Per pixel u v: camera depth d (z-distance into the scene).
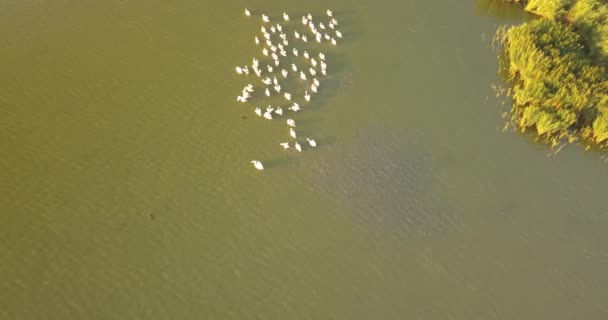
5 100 32.09
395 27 42.03
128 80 34.66
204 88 34.81
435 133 34.25
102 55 36.12
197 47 37.66
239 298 25.17
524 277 27.67
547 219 30.42
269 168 30.75
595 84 36.41
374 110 35.00
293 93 35.22
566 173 33.19
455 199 30.64
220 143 31.72
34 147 29.95
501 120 35.88
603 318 26.55
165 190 28.97
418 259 27.72
